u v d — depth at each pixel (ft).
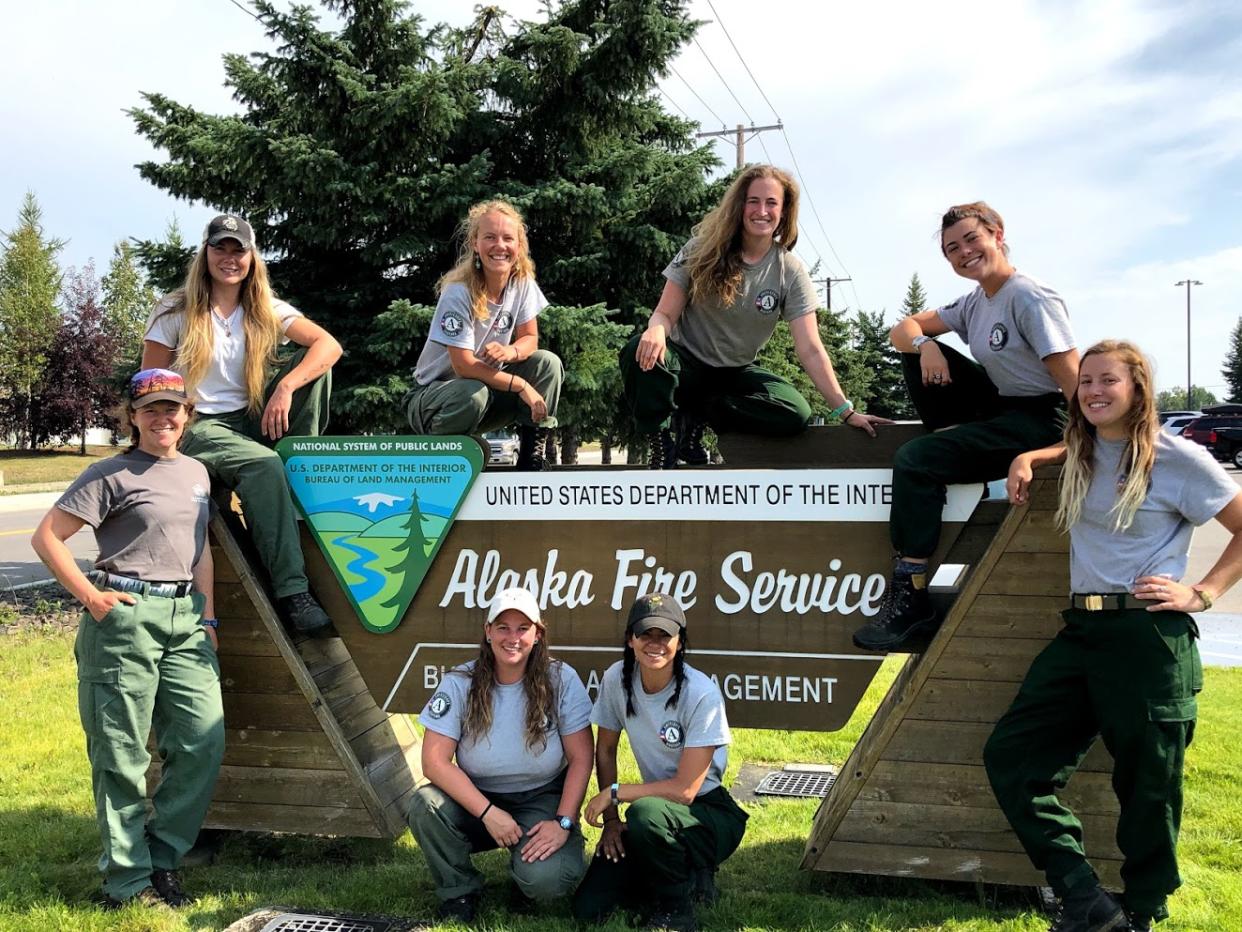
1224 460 95.20
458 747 10.94
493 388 12.66
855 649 11.17
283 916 10.58
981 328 10.73
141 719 10.73
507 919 10.48
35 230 129.59
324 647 13.52
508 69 31.73
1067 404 10.43
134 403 10.82
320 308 29.68
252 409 12.67
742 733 18.25
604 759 11.03
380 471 12.35
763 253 12.32
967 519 10.80
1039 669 9.65
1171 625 8.82
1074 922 9.19
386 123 27.99
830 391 12.44
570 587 11.89
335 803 12.14
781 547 11.36
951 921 10.25
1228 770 14.87
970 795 10.54
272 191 28.53
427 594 12.30
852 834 10.87
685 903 10.16
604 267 31.32
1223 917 10.07
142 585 10.73
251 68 30.91
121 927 10.32
